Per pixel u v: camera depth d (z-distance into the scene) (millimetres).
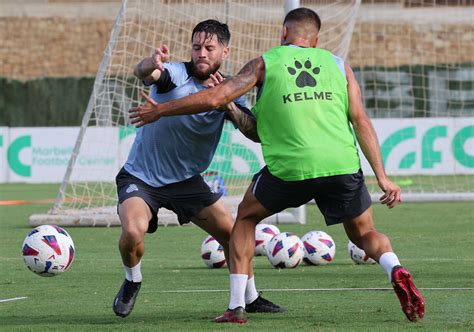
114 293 19891
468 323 14719
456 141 63406
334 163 14836
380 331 13953
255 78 14984
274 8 47156
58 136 71062
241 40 46844
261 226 27328
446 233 34156
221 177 45594
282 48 15344
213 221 16859
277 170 14961
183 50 43594
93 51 98812
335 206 15227
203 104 14555
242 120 15539
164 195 16531
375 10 93812
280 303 17641
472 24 93625
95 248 30719
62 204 42344
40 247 18188
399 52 92250
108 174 51781
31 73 97875
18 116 85062
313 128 14930
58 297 19266
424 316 15586
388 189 14688
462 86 81438
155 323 15344
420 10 94250
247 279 16141
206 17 46281
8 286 21219
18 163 71500
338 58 15484
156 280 22031
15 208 49125
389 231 35312
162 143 16312
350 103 15203
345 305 17234
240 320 15070
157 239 33594
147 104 14547
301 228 36688
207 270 24219
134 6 40250
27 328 14938
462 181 59344
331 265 24688
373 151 14930
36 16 100500
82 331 14555
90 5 101062
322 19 52438
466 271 22828
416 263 24875
